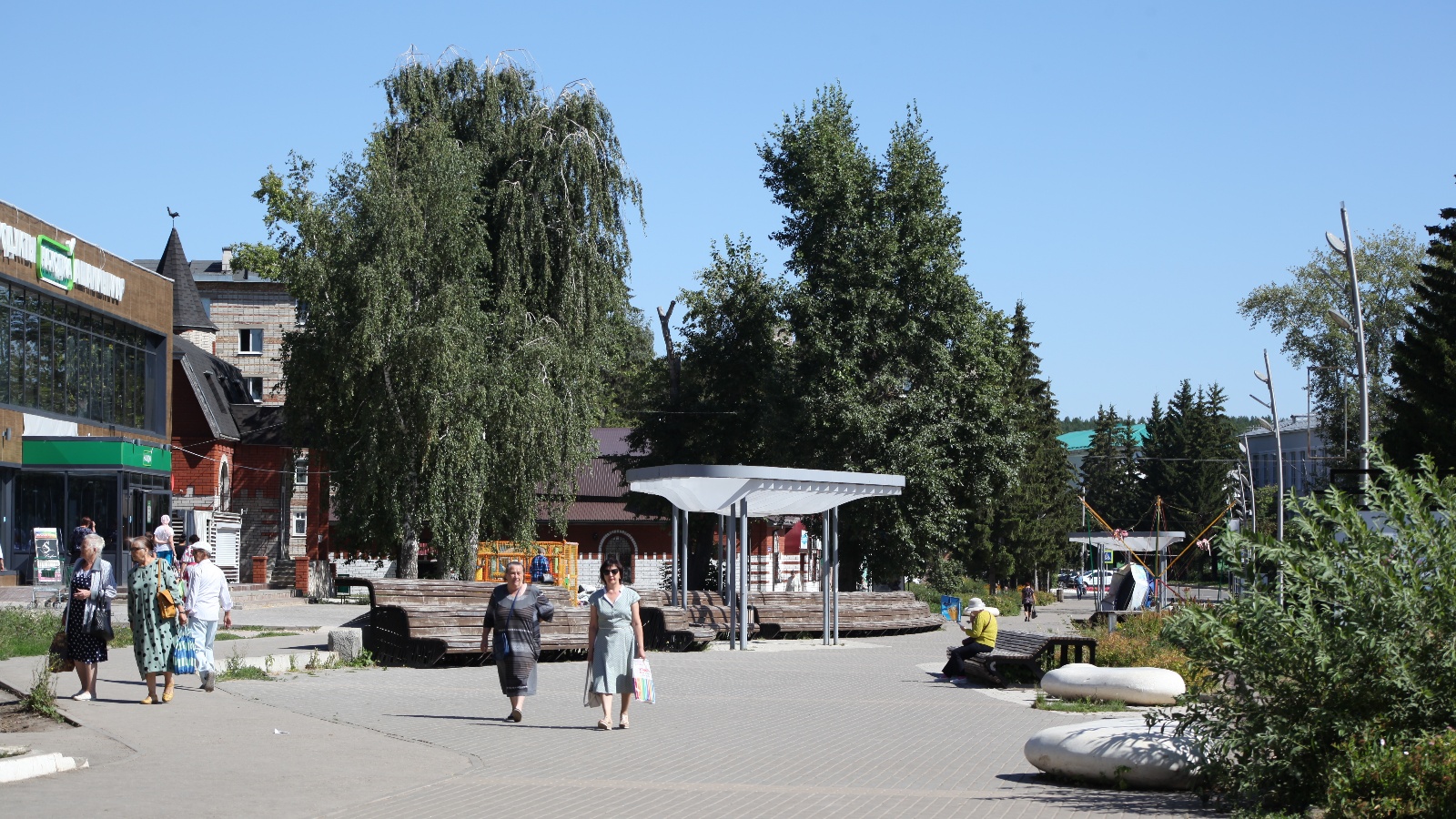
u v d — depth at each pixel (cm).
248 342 7338
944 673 2119
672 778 1056
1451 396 3928
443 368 3522
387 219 3541
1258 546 966
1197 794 986
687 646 2748
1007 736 1370
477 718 1430
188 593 1605
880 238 4528
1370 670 905
